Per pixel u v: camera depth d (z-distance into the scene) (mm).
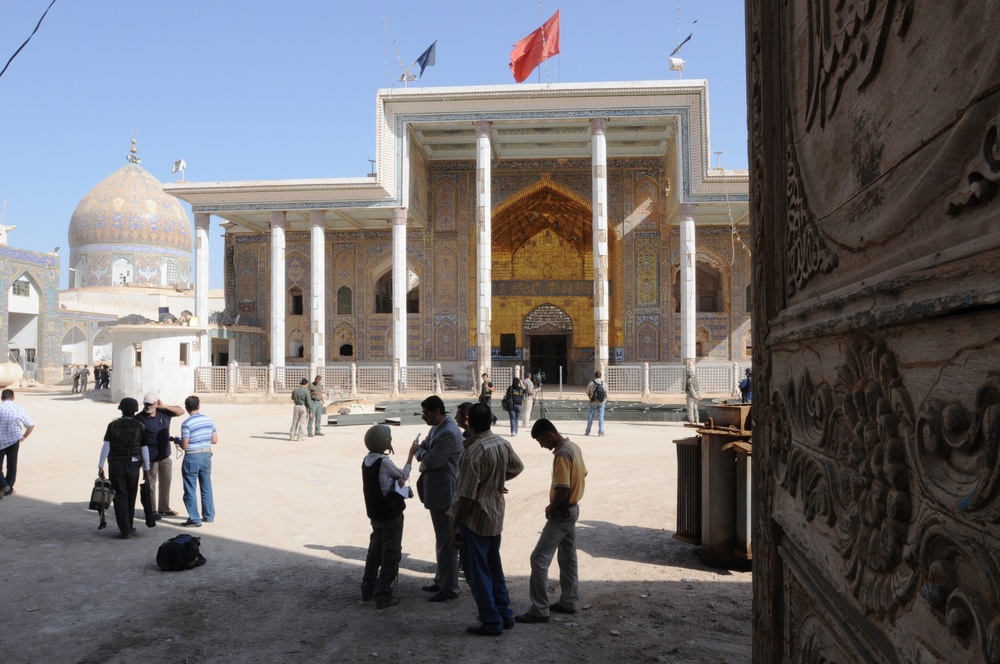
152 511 6609
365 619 4281
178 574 5203
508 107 22156
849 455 1566
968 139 1063
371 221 26531
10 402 8227
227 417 17328
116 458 6227
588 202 26219
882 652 1381
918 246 1241
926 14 1218
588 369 27781
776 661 2320
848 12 1621
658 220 26141
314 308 23484
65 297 41594
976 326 1026
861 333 1459
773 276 2418
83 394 25219
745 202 21953
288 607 4504
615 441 13031
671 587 4812
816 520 1840
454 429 4723
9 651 3801
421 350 26688
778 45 2357
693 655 3682
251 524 6785
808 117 1985
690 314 21875
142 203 44781
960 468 1087
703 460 5406
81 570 5277
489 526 3998
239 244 28578
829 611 1707
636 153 25859
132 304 41188
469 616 4328
